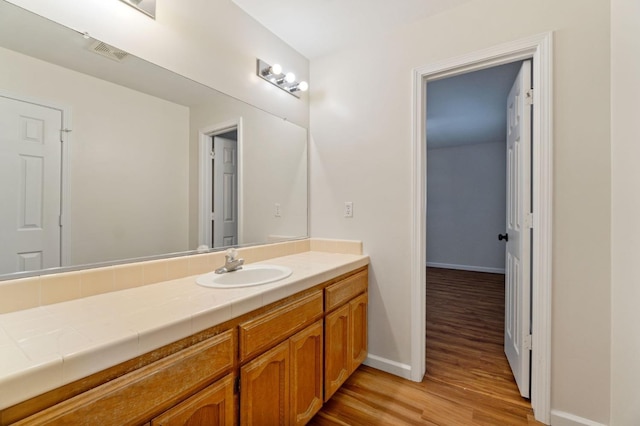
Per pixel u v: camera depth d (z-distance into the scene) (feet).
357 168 7.21
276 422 4.16
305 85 7.29
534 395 5.28
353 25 6.53
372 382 6.38
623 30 4.38
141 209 4.58
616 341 4.56
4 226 3.33
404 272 6.60
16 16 3.40
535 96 5.28
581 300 4.89
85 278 3.74
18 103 3.43
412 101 6.46
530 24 5.28
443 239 19.67
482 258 18.49
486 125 14.39
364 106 7.11
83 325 2.80
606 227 4.73
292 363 4.41
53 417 2.11
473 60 5.81
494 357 7.48
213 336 3.31
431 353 7.72
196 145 5.32
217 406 3.32
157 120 4.77
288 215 7.32
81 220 3.94
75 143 3.89
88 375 2.32
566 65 4.98
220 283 4.80
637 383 4.06
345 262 6.09
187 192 5.21
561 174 5.02
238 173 6.10
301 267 5.55
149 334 2.70
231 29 5.83
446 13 6.08
